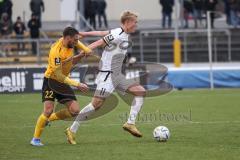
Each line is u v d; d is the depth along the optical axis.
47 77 29.03
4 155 26.67
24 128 36.00
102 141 30.67
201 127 35.50
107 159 25.61
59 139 31.55
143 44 79.69
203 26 83.81
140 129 34.91
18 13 92.94
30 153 27.14
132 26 29.53
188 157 25.86
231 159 25.33
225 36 80.56
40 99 53.69
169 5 82.94
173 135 32.34
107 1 96.31
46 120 29.22
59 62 28.64
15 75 59.84
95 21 82.19
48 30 84.44
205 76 63.19
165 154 26.61
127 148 28.28
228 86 63.38
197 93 57.59
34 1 78.19
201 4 82.94
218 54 79.94
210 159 25.36
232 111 43.66
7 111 45.09
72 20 89.12
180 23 86.62
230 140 30.48
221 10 93.06
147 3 97.19
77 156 26.33
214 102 49.72
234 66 68.69
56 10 94.12
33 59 74.31
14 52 75.25
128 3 96.88
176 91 60.22
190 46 80.00
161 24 90.62
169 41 80.25
